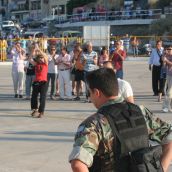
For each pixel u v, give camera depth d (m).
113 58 16.47
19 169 7.97
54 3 113.12
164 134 3.41
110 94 3.28
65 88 17.45
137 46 46.81
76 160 3.06
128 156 3.13
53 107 15.48
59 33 75.12
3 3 135.00
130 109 3.26
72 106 15.73
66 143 9.93
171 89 14.09
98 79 3.28
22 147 9.55
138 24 77.50
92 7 94.44
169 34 68.62
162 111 14.39
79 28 83.69
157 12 78.00
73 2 105.50
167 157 3.35
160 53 17.95
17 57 17.89
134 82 24.34
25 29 95.56
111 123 3.16
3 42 39.69
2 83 24.19
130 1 87.75
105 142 3.13
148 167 3.07
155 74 18.23
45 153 9.07
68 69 17.23
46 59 13.30
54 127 11.77
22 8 127.38
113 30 80.38
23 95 19.00
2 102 16.83
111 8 90.19
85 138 3.10
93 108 15.28
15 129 11.51
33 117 13.41
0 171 7.83
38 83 13.27
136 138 3.18
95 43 36.47
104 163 3.13
